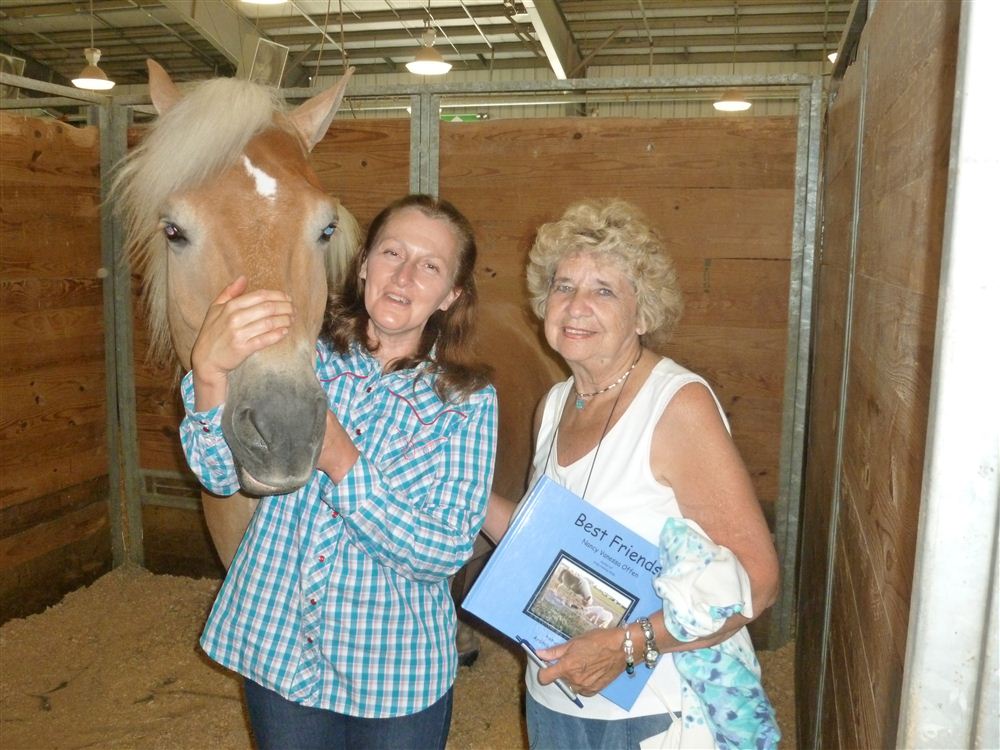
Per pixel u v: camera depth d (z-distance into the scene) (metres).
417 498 1.39
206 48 11.50
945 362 0.57
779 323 3.05
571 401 1.56
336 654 1.36
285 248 1.46
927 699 0.60
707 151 3.00
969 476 0.57
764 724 1.28
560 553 1.27
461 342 1.53
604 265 1.40
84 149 3.49
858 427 1.36
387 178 3.29
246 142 1.50
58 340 3.46
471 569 2.98
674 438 1.32
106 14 10.15
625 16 9.55
